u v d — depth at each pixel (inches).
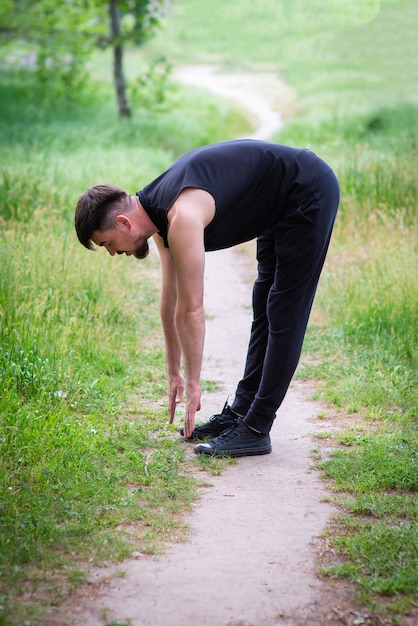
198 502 152.6
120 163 542.9
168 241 149.1
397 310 260.5
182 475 163.6
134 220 150.5
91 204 149.7
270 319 165.5
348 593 122.7
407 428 188.7
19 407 183.0
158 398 210.7
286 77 1427.2
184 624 114.7
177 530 141.3
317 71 1338.6
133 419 193.8
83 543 134.5
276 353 166.2
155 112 885.2
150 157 627.2
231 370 239.5
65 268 276.5
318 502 152.9
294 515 147.7
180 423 192.9
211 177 147.9
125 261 345.4
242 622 115.6
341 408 206.2
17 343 210.4
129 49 1701.5
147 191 152.8
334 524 144.1
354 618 116.8
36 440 166.9
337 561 132.0
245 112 1086.4
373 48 1400.1
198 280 146.8
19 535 133.6
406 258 291.1
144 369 230.5
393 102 910.4
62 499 147.6
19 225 323.6
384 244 326.6
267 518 146.4
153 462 167.6
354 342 254.7
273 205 155.4
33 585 121.3
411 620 116.1
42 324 230.4
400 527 139.8
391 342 245.0
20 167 454.0
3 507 141.3
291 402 211.6
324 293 300.2
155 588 122.9
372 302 267.4
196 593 122.1
